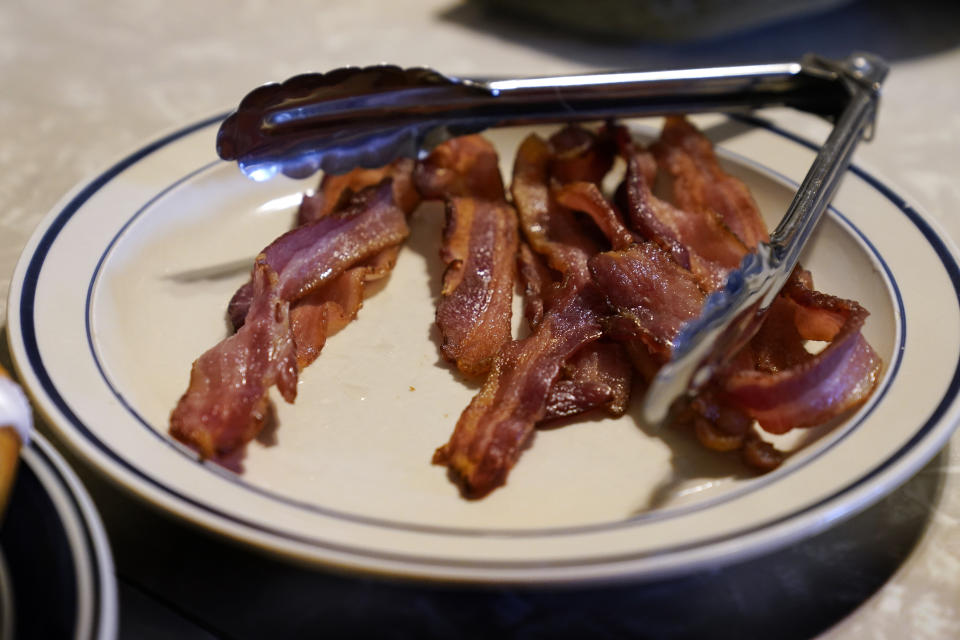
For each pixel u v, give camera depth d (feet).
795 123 2.02
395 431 1.44
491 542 1.25
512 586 1.23
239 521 1.26
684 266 1.56
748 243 1.64
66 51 2.17
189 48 2.21
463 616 1.30
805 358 1.48
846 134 1.62
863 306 1.54
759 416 1.40
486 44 2.24
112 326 1.49
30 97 2.02
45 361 1.39
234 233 1.67
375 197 1.64
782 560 1.35
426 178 1.68
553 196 1.66
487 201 1.68
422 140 1.67
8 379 1.24
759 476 1.39
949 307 1.49
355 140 1.63
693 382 1.32
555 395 1.44
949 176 1.90
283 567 1.32
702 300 1.49
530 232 1.64
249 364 1.42
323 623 1.29
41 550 1.19
